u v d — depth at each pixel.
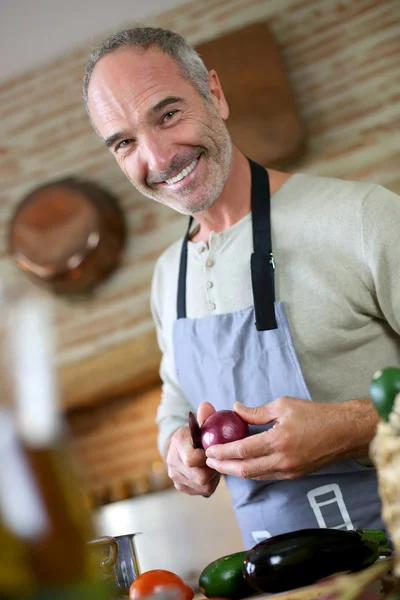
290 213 1.62
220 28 3.78
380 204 1.54
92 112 1.69
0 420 0.64
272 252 1.61
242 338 1.59
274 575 1.03
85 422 3.83
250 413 1.40
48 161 4.00
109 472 3.79
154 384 3.72
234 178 1.69
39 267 3.71
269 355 1.56
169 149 1.58
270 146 3.43
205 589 1.14
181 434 1.54
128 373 3.67
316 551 1.02
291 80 3.66
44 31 4.01
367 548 1.05
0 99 4.09
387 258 1.50
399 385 0.77
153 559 3.38
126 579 1.25
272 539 1.07
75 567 0.64
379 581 0.94
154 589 1.11
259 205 1.66
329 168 3.58
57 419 0.68
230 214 1.70
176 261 1.88
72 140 3.98
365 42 3.61
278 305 1.56
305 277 1.57
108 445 3.80
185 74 1.62
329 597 0.89
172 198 1.65
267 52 3.49
